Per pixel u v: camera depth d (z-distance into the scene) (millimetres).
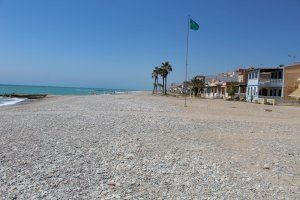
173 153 14453
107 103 55031
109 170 11484
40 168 11570
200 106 50656
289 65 71812
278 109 49719
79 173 11039
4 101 79562
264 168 12570
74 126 22844
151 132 20641
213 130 22578
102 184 9969
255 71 78125
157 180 10523
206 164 12688
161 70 134875
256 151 15742
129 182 10227
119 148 15180
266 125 27062
